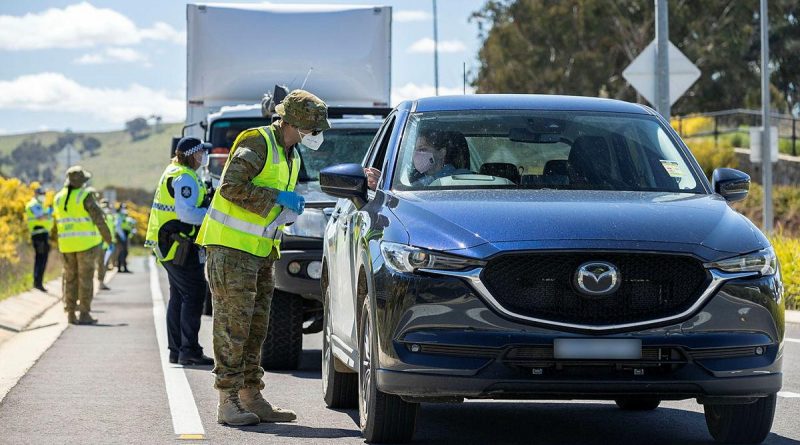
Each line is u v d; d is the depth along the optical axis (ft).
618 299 38.14
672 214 40.34
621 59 325.83
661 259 38.37
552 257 38.17
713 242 38.99
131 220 221.05
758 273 39.19
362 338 43.32
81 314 101.71
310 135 48.16
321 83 107.14
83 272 101.45
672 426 47.47
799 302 97.76
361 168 45.44
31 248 193.36
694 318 38.11
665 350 38.19
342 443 43.21
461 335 38.11
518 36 325.01
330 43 107.04
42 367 68.03
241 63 106.42
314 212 65.36
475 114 47.70
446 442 43.34
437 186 44.50
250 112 88.12
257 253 47.52
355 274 44.27
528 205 40.73
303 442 43.50
